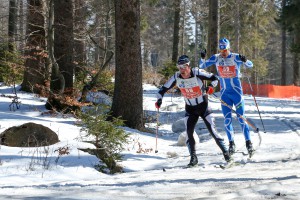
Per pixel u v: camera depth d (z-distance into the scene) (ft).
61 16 44.24
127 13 38.91
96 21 52.16
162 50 194.80
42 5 50.85
